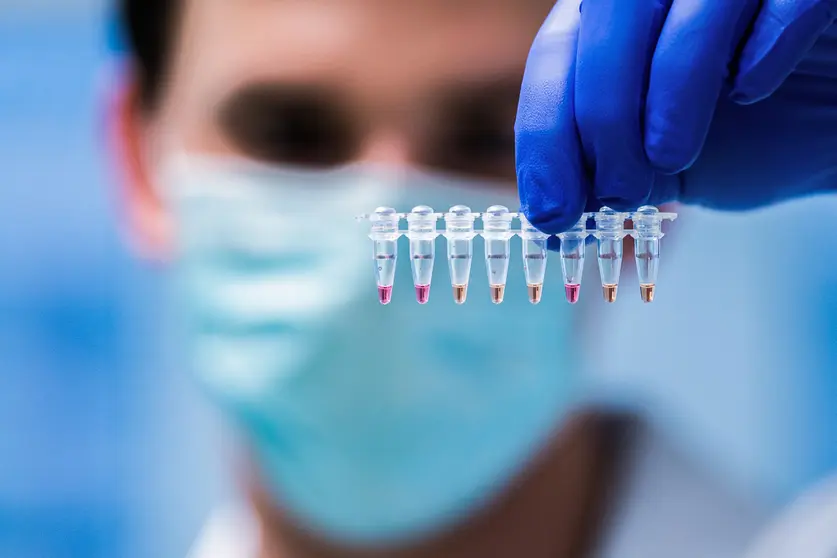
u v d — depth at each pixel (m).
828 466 2.40
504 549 1.70
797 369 2.46
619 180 0.89
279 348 1.57
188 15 1.64
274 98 1.53
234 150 1.57
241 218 1.57
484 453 1.60
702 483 1.85
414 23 1.49
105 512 2.62
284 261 1.56
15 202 2.60
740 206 1.08
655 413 1.96
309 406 1.56
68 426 2.62
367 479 1.58
